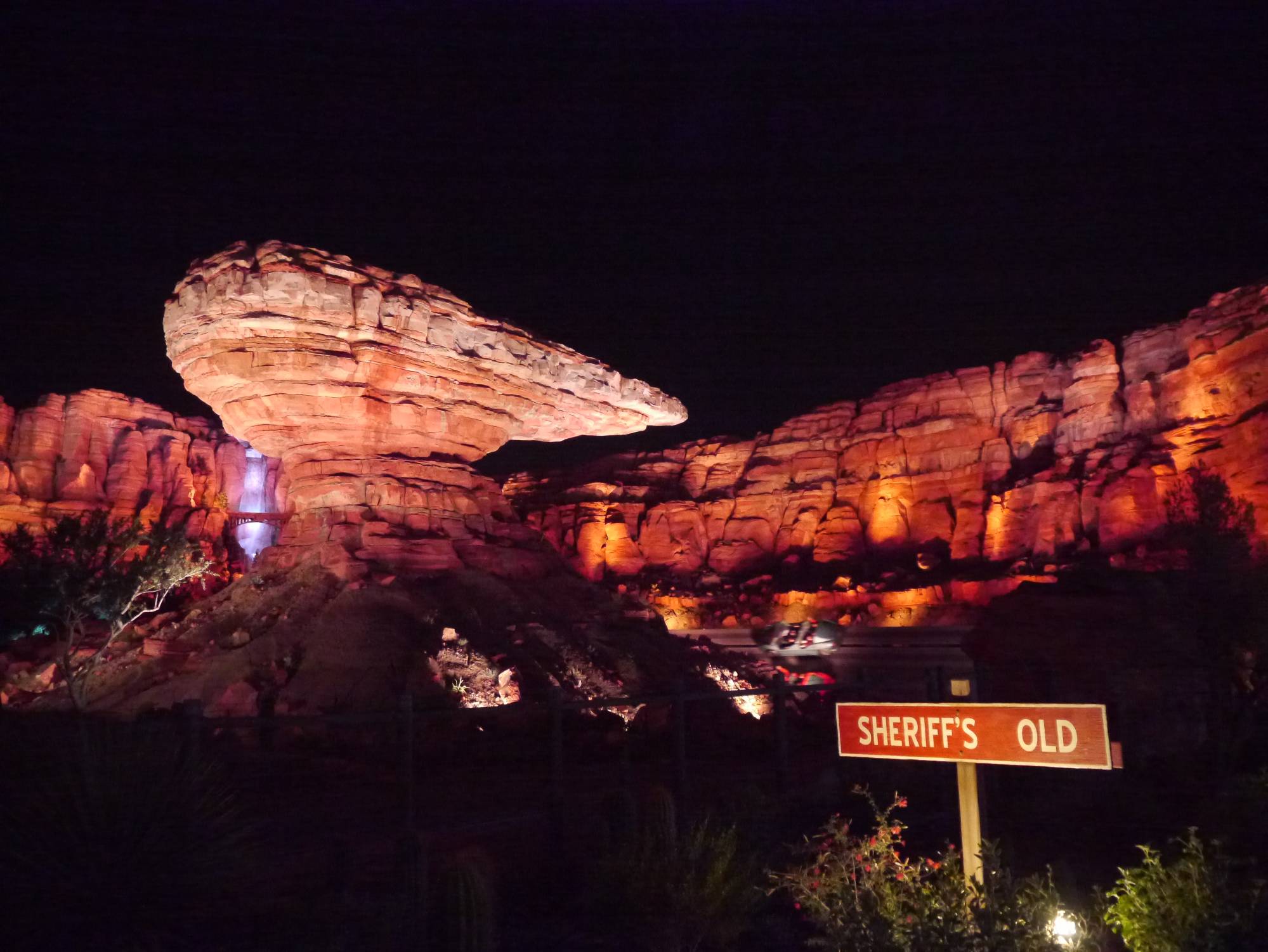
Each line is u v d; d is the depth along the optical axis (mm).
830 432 50500
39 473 38844
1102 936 6371
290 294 17734
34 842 5434
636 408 24438
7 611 19688
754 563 48344
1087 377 38781
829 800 11531
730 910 7316
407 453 20109
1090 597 15094
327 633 15945
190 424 44656
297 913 6297
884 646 34062
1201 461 29531
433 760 12547
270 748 12539
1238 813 8516
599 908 7504
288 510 41844
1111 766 4559
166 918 5605
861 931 5965
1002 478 41938
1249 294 33000
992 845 5938
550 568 21688
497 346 20688
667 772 12742
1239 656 13375
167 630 19500
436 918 6211
